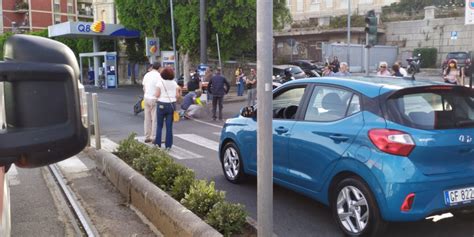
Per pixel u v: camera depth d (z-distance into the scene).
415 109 4.50
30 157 1.63
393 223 5.15
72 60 1.75
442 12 43.66
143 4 30.41
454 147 4.39
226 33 28.12
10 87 1.64
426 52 42.53
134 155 7.15
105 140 11.38
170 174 5.66
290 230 5.07
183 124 14.77
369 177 4.41
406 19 46.31
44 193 6.57
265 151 3.39
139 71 42.78
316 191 5.14
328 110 5.17
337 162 4.78
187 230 4.19
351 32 45.34
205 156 9.33
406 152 4.27
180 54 32.34
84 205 5.94
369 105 4.68
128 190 6.03
